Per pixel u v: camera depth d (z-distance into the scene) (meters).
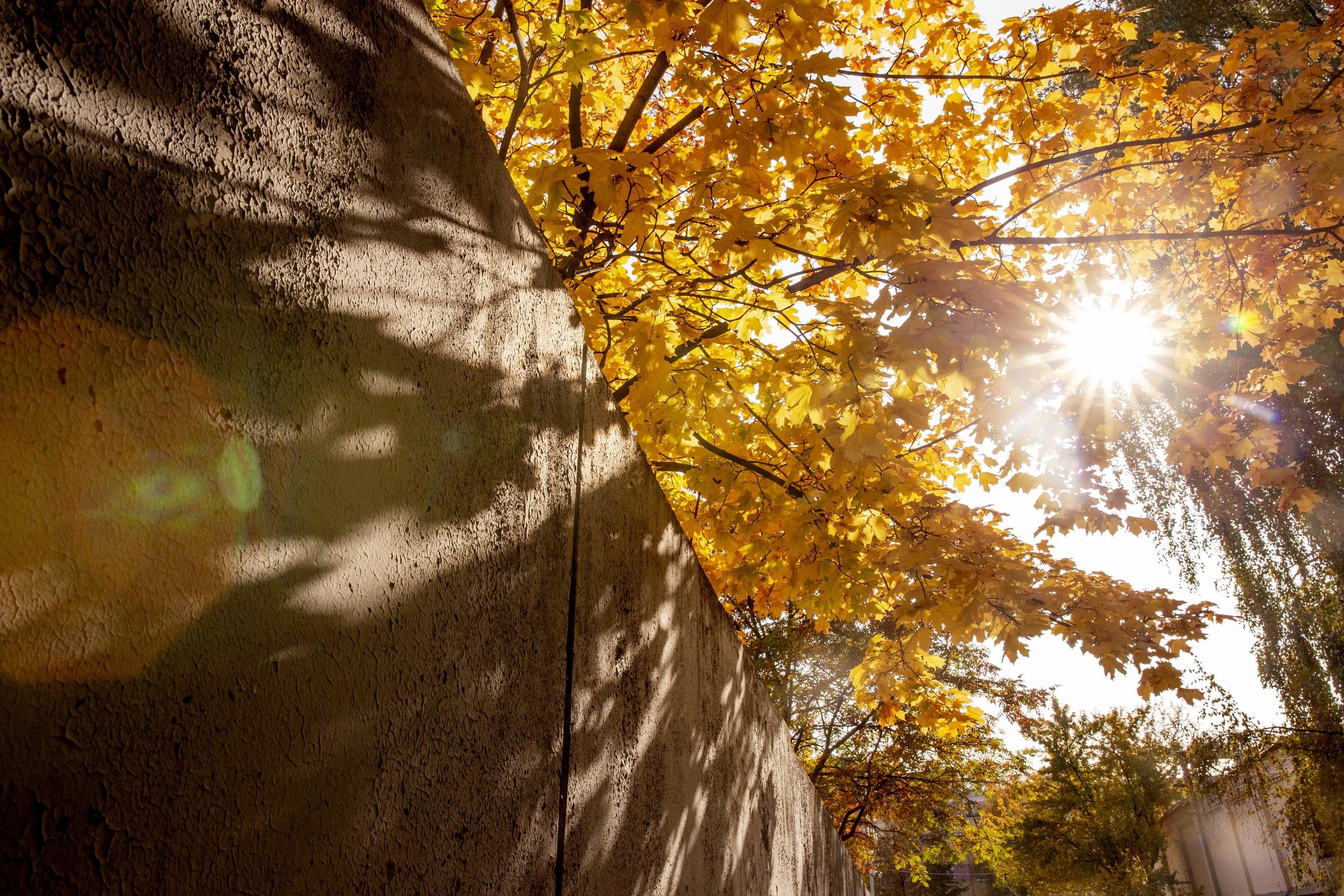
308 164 0.79
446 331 1.04
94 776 0.51
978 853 16.53
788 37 2.89
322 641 0.74
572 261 2.89
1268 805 12.16
